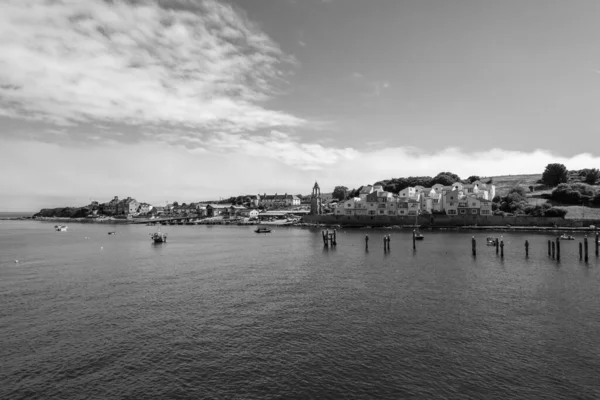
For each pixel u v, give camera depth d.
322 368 26.12
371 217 161.50
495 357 27.41
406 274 55.53
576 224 124.69
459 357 27.47
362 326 33.78
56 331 33.41
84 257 80.12
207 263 69.75
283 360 27.41
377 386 23.77
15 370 26.31
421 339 30.75
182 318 36.53
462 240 101.19
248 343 30.41
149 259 76.19
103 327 34.31
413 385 23.81
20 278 56.19
